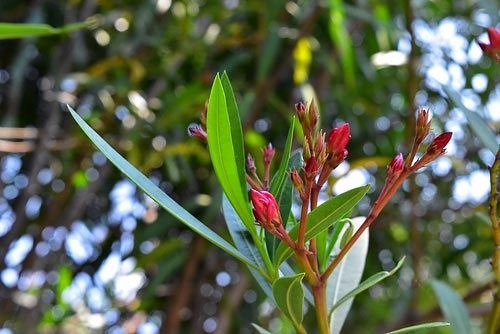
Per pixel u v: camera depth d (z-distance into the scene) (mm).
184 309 1583
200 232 578
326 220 576
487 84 1620
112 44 1447
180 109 1326
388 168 595
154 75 1519
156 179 1566
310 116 590
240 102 1384
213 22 1518
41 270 1459
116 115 1405
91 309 1491
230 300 1416
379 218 1631
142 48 1459
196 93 1323
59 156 1508
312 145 586
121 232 1534
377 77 1618
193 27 1484
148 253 1316
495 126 1240
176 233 1528
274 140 1645
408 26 1221
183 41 1475
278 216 570
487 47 705
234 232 641
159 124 1335
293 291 582
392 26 1269
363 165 1231
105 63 1379
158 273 1301
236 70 1573
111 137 1399
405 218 1602
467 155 1660
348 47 1302
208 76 1392
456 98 789
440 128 1552
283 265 658
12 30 722
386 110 1686
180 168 1489
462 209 1662
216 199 1250
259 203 568
